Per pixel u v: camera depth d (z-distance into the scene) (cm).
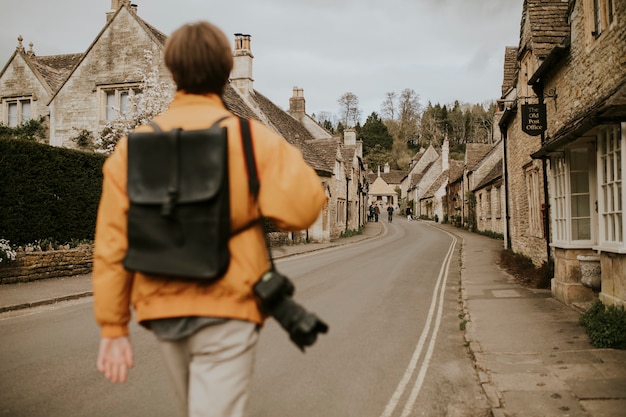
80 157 1336
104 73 2295
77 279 1180
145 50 2220
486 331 752
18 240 1152
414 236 3412
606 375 534
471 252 2088
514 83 1642
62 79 2606
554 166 998
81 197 1338
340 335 725
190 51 185
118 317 181
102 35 2305
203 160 167
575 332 723
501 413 443
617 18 736
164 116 188
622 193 666
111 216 179
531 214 1451
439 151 11556
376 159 11394
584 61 890
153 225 168
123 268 178
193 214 165
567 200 923
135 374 521
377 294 1088
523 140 1516
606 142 738
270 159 176
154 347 626
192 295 169
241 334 172
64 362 554
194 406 171
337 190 3309
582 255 861
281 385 509
